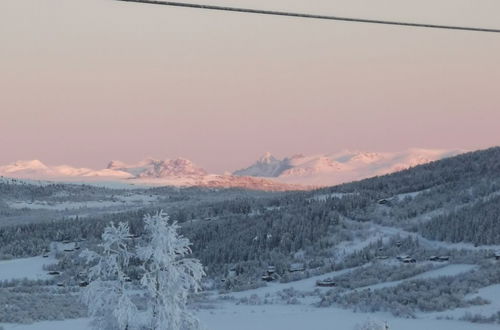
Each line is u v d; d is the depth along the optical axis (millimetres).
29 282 140875
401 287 101938
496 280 97000
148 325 30594
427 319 79500
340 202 183250
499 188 179000
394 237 154000
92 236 184625
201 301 108062
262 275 141250
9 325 74125
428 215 173875
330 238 157500
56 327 72438
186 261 31359
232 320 81625
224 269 148000
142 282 30141
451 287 95375
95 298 30406
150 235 31625
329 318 82125
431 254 134250
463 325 74000
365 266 134875
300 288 124250
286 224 165500
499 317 76375
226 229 172375
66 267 154875
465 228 146250
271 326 75938
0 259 173125
